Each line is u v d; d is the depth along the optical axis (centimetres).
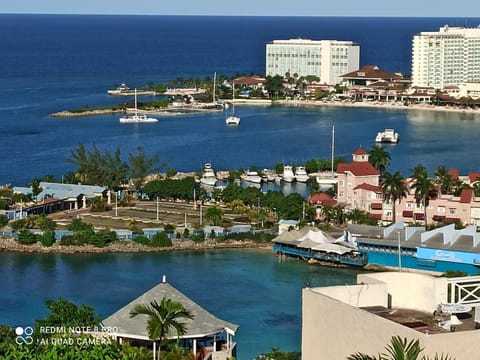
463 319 9331
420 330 8906
